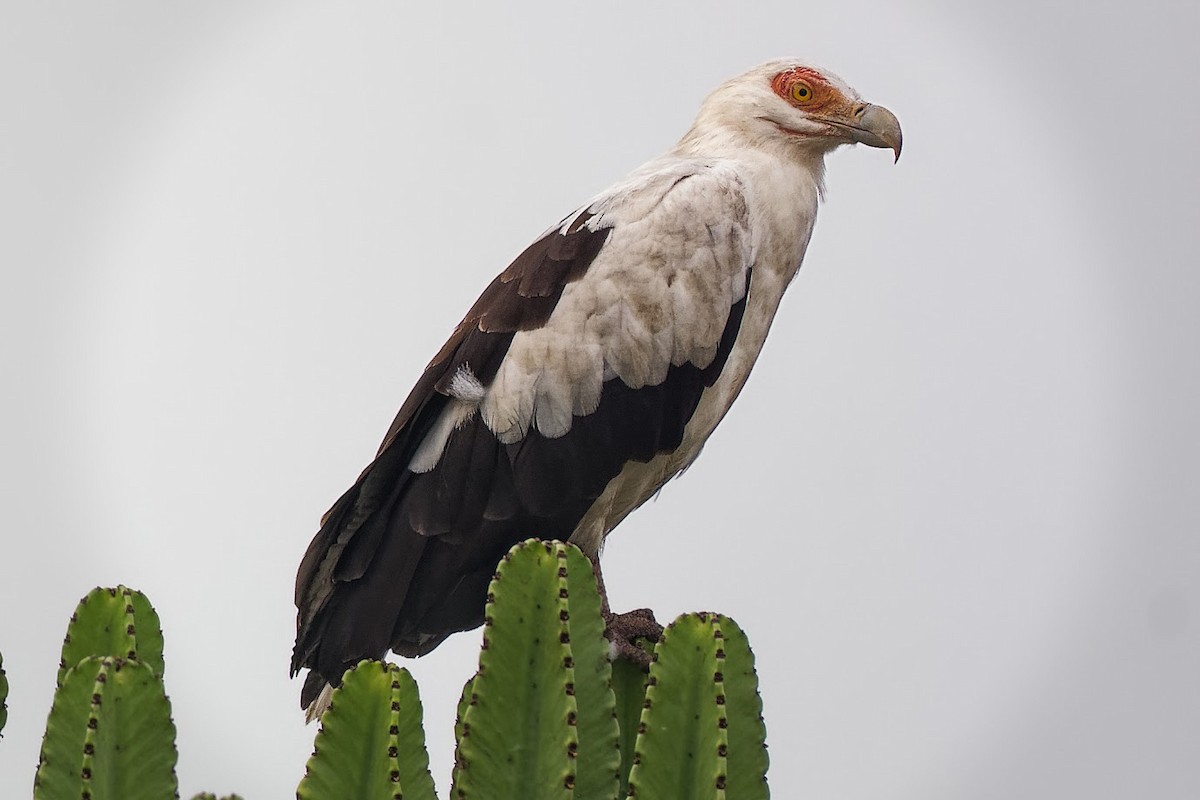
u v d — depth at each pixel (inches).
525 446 428.5
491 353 434.3
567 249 443.5
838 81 494.6
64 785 248.1
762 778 264.5
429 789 255.8
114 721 245.0
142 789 246.1
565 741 253.3
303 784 248.2
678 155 490.3
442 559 425.7
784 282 475.2
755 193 464.1
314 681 427.8
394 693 250.2
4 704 269.7
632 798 254.4
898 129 486.6
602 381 431.8
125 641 269.0
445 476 428.8
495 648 257.9
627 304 434.9
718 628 257.3
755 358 474.9
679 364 440.1
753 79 497.4
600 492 435.8
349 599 424.8
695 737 256.1
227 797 267.3
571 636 263.1
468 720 256.5
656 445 439.5
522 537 430.0
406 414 434.3
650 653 386.9
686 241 441.7
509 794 256.4
